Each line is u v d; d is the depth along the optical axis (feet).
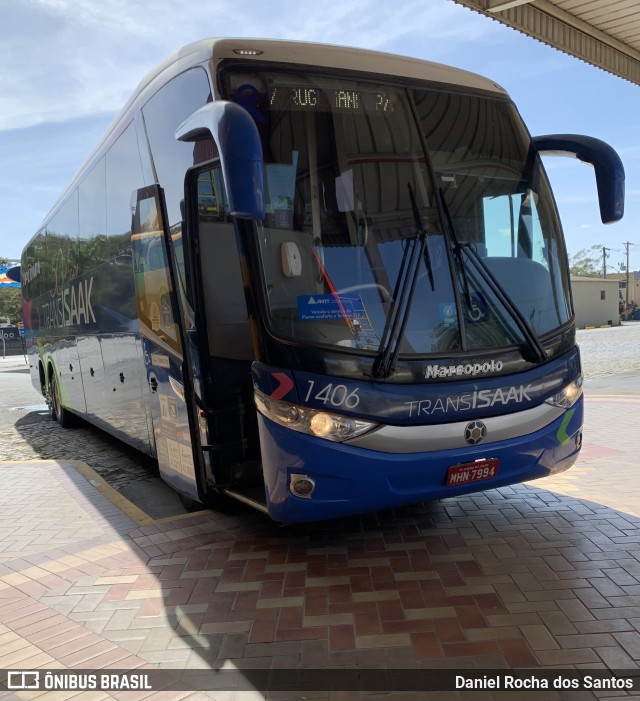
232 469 14.94
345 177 13.05
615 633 10.34
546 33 29.07
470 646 10.18
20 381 71.10
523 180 15.03
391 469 12.02
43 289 35.22
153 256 15.49
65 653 10.63
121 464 25.58
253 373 12.36
